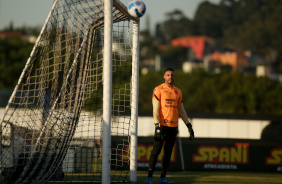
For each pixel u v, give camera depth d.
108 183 19.66
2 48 154.62
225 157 37.34
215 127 49.03
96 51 22.78
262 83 127.06
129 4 21.75
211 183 23.75
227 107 125.19
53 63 21.69
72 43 21.84
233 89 127.38
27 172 21.03
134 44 22.53
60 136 21.19
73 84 21.88
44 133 21.59
